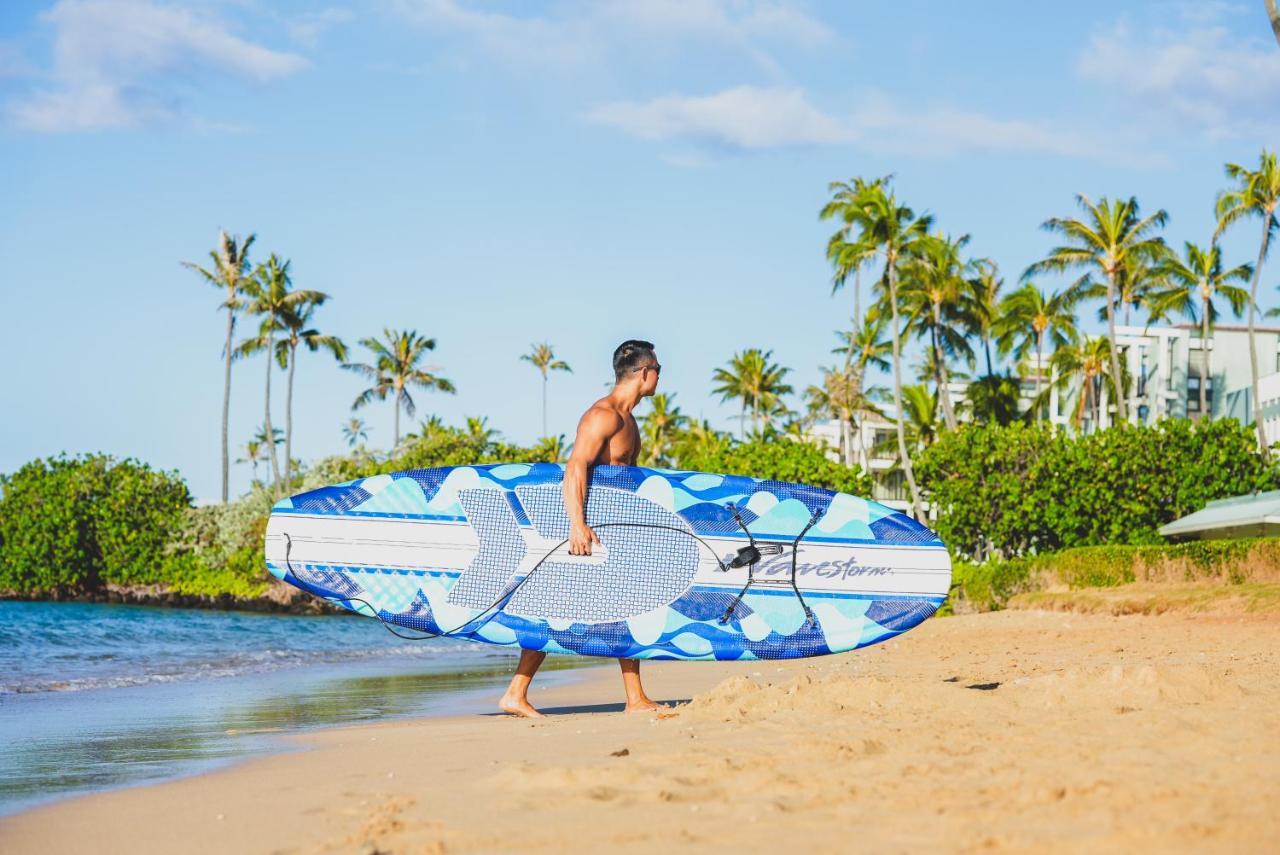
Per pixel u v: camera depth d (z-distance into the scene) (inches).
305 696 396.2
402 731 256.8
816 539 281.4
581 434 273.6
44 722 305.6
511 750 198.2
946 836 111.7
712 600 274.8
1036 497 1257.4
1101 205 1492.4
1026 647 507.5
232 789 175.8
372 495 284.0
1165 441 1256.8
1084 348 1892.2
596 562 274.1
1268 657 358.3
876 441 2283.5
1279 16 676.7
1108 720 180.9
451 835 122.3
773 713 215.0
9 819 159.5
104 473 2026.3
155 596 2003.0
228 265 2055.9
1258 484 1235.2
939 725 184.1
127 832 146.1
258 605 1902.1
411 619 276.8
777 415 2573.8
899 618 279.4
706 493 281.3
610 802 135.8
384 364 2461.9
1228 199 1432.1
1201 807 116.6
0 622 1215.6
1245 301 1581.0
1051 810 120.0
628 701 272.4
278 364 2080.5
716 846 112.2
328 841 123.8
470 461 2000.5
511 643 272.5
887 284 1617.9
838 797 131.7
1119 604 762.8
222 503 2050.9
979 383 1806.1
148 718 316.8
